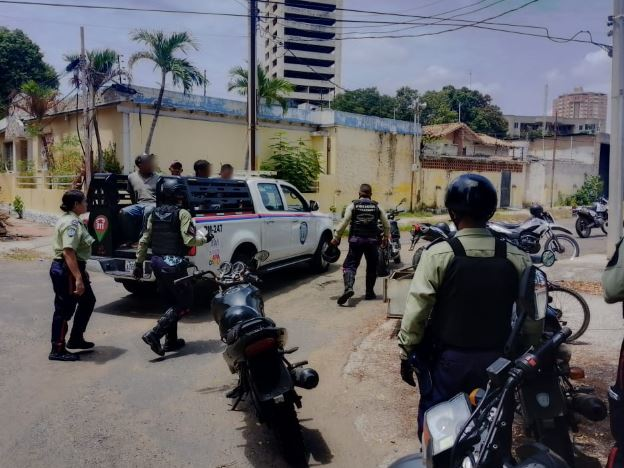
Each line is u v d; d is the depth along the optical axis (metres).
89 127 16.33
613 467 2.77
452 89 59.78
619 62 9.81
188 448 4.06
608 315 7.20
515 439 3.58
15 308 7.95
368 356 5.96
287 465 3.84
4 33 35.34
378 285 9.72
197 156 18.58
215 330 7.00
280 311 7.97
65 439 4.16
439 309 2.86
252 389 3.89
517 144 39.72
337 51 87.25
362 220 8.27
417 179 26.30
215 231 7.66
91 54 16.36
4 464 3.79
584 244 15.61
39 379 5.33
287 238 9.49
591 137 39.31
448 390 2.81
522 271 2.81
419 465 2.63
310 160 20.56
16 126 23.12
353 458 3.94
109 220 7.62
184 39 16.52
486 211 2.85
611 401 2.83
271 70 88.69
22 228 17.16
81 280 5.72
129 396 4.96
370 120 23.55
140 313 7.80
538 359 2.37
